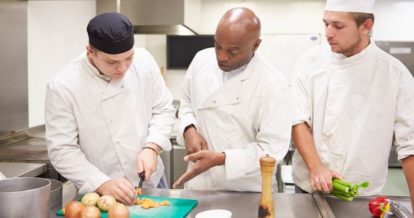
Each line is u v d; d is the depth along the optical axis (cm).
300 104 147
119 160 139
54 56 262
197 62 147
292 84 152
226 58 122
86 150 137
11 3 220
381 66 139
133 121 138
